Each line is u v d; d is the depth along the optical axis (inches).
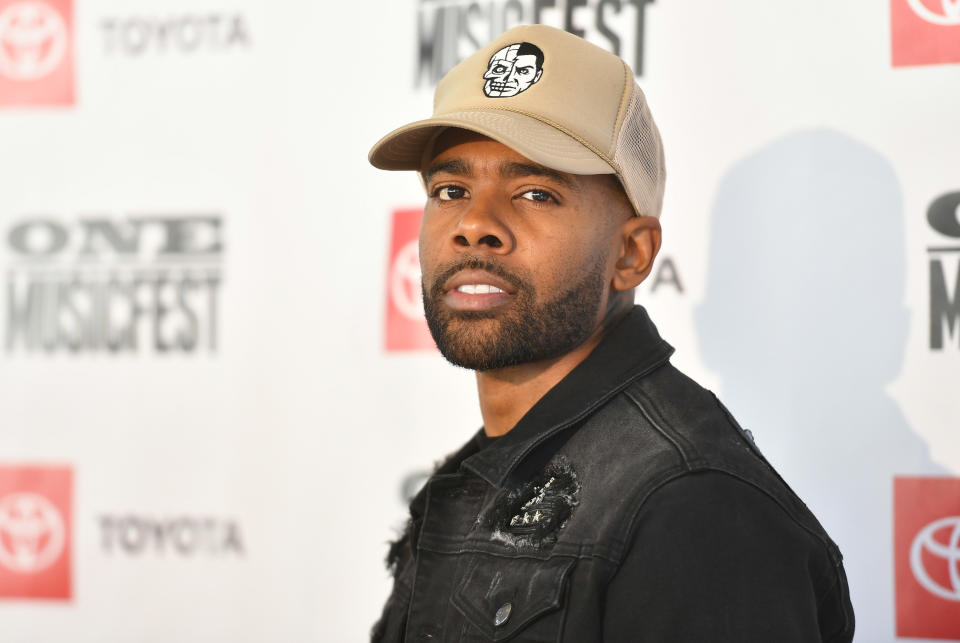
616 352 76.6
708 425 71.0
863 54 118.6
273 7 139.0
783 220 120.6
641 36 125.2
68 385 144.0
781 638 63.2
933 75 116.6
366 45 136.2
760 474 69.2
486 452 75.8
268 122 139.0
